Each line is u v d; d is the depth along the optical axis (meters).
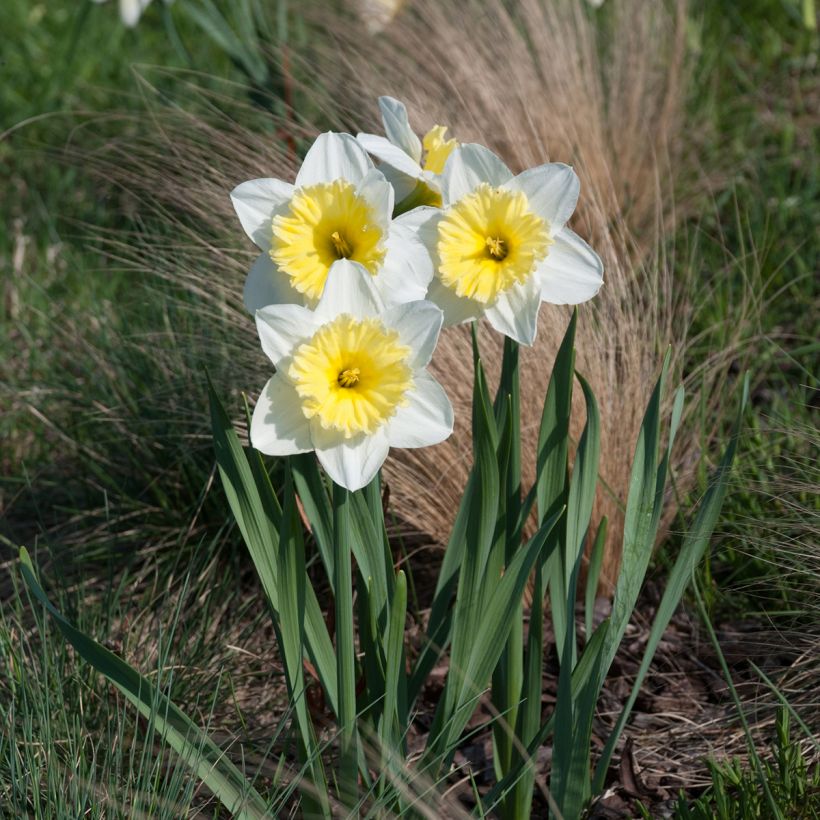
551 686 1.42
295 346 1.10
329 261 1.12
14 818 1.22
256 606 1.50
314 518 1.20
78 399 1.71
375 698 1.23
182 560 1.55
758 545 1.43
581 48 2.29
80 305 1.91
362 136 1.14
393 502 1.49
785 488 1.44
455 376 1.48
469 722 1.40
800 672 1.38
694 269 2.01
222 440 1.18
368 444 1.10
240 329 1.55
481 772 1.36
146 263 1.74
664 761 1.36
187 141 1.79
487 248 1.13
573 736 1.21
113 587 1.54
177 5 2.91
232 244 1.61
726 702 1.40
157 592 1.52
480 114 1.93
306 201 1.11
